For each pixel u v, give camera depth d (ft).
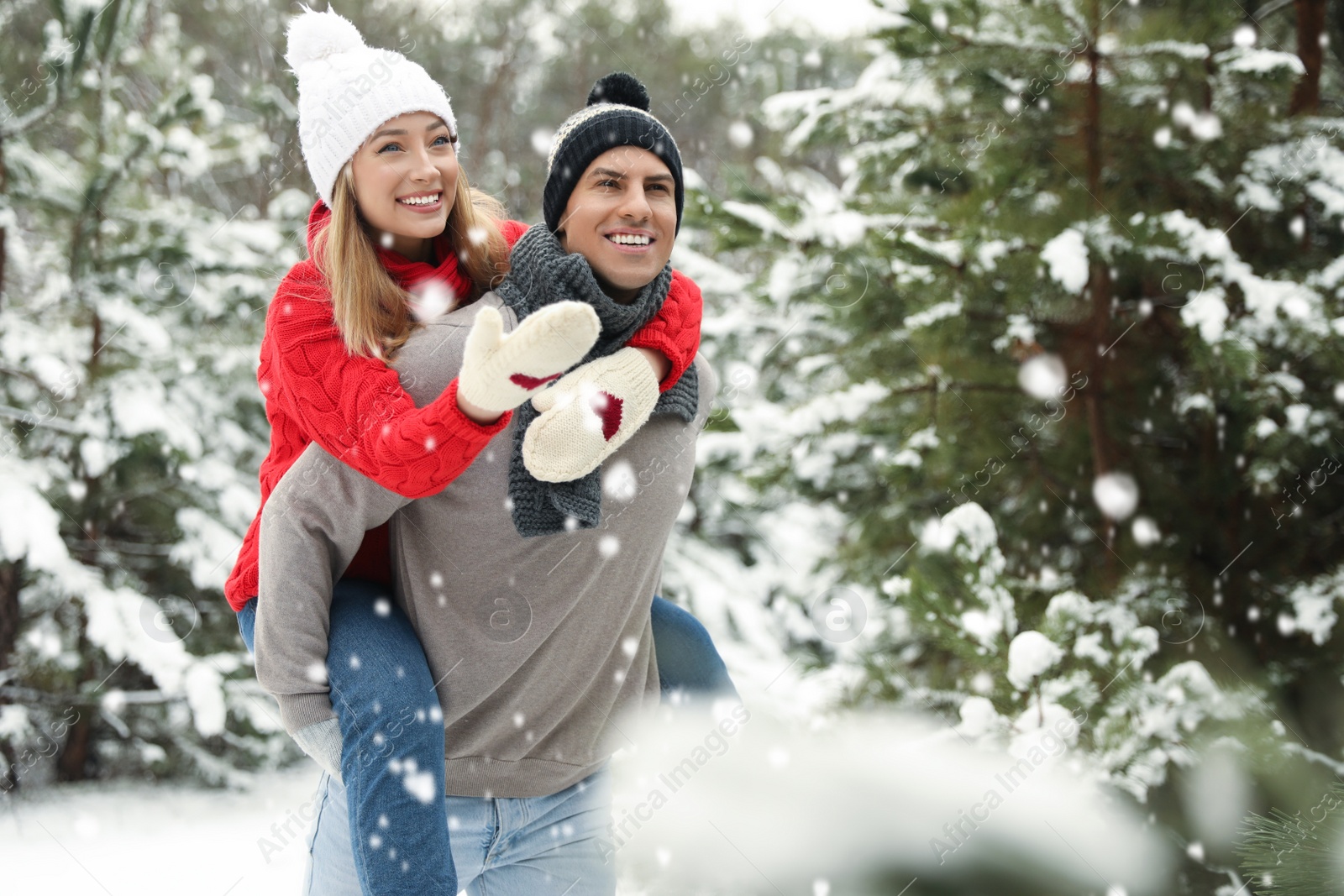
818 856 6.14
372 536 4.43
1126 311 10.21
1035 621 8.52
